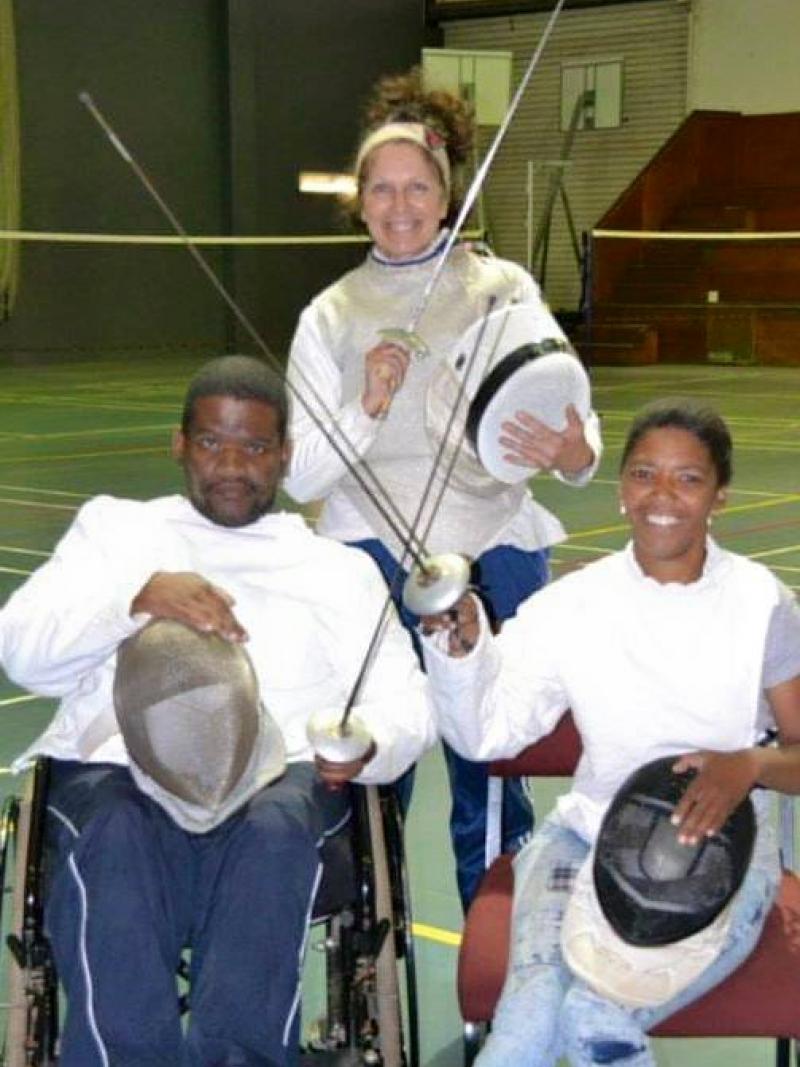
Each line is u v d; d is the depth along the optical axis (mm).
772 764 2605
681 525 2742
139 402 16609
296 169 23547
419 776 5145
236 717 2578
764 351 21797
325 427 3162
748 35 22594
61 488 10836
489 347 3236
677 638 2779
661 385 18562
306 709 2883
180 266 22469
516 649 2867
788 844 3059
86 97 2527
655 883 2447
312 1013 3588
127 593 2768
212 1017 2500
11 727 5582
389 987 2633
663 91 23391
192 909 2645
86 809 2631
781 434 13922
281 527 2949
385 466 3443
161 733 2547
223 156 22734
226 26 22406
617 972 2467
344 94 24031
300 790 2678
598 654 2809
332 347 3453
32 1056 2543
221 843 2631
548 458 3225
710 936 2482
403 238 3416
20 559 8367
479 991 2615
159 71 21953
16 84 20281
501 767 3113
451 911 4121
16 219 20453
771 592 2797
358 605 2926
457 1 24594
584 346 21953
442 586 2484
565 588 2885
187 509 2955
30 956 2561
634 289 22938
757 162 22812
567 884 2725
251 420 2871
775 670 2795
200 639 2621
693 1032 2574
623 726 2793
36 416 15305
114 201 21703
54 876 2586
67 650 2732
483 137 22266
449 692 2748
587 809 2824
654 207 22906
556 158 24203
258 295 23188
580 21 23797
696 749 2770
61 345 21438
